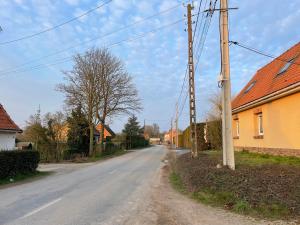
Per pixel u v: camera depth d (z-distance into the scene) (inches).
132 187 501.0
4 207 349.7
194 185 446.6
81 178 641.0
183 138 2391.7
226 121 470.0
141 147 3088.1
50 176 703.1
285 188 336.5
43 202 376.8
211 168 486.9
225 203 345.7
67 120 1486.2
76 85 1478.8
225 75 473.1
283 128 588.7
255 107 752.3
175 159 1032.2
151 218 293.4
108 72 1510.8
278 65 747.4
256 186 353.7
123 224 271.7
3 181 595.2
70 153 1430.9
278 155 612.7
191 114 829.2
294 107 544.7
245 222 276.2
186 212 317.1
